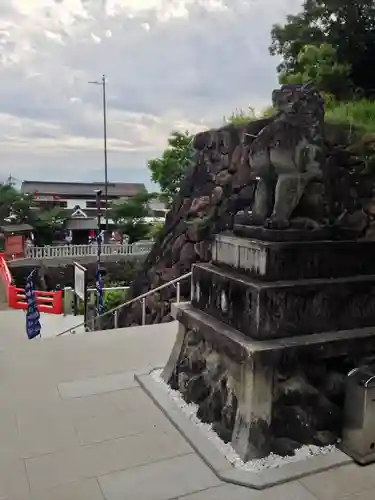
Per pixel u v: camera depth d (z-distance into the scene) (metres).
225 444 3.32
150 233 25.83
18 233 22.73
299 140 3.34
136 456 3.24
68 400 4.12
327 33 10.34
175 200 10.38
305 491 2.85
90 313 13.38
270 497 2.79
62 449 3.33
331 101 9.30
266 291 3.20
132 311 10.69
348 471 3.06
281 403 3.29
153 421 3.75
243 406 3.24
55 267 21.94
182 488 2.89
